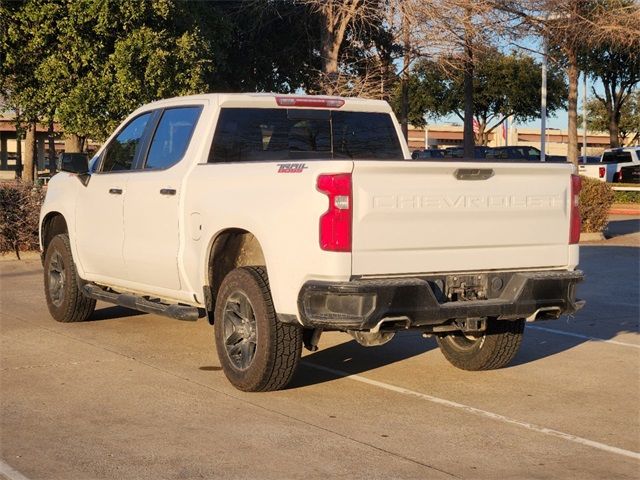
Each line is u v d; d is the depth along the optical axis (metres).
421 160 6.71
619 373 8.30
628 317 11.31
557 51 32.50
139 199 8.53
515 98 47.53
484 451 6.00
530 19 25.70
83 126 18.22
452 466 5.68
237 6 23.47
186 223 7.88
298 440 6.14
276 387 7.21
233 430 6.34
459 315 6.81
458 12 20.88
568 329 10.53
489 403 7.20
